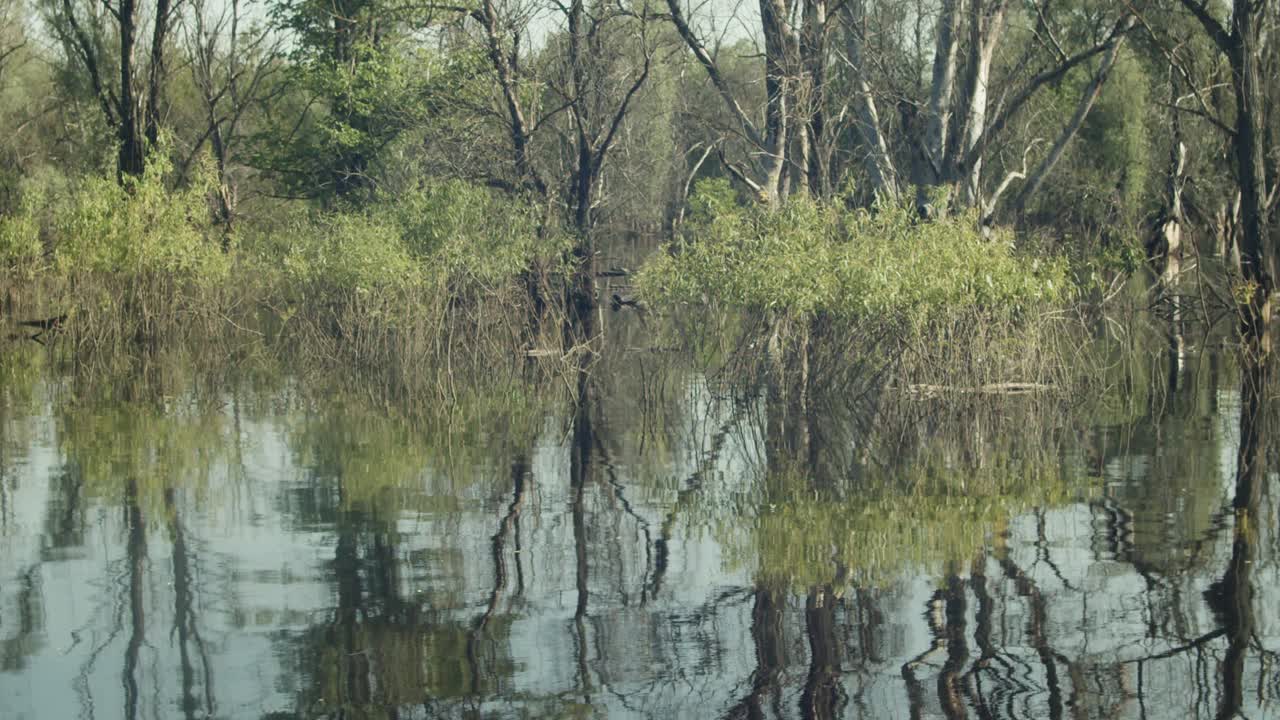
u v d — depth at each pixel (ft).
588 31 86.12
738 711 22.56
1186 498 38.32
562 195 91.45
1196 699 22.82
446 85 91.76
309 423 54.34
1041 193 128.36
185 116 143.02
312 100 119.34
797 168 82.07
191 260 82.79
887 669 24.47
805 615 27.84
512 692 23.52
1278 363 68.69
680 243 73.46
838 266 57.57
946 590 29.45
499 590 29.86
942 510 37.58
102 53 117.80
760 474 43.37
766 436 50.52
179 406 58.75
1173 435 49.01
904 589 29.55
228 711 22.70
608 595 29.40
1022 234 91.25
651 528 35.88
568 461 45.98
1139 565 31.19
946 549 33.14
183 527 35.83
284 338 87.04
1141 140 121.39
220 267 85.20
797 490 40.73
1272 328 79.82
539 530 35.70
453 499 39.68
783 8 82.02
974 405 55.77
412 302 71.82
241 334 89.51
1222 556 31.86
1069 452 45.93
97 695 23.41
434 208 78.33
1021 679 23.91
